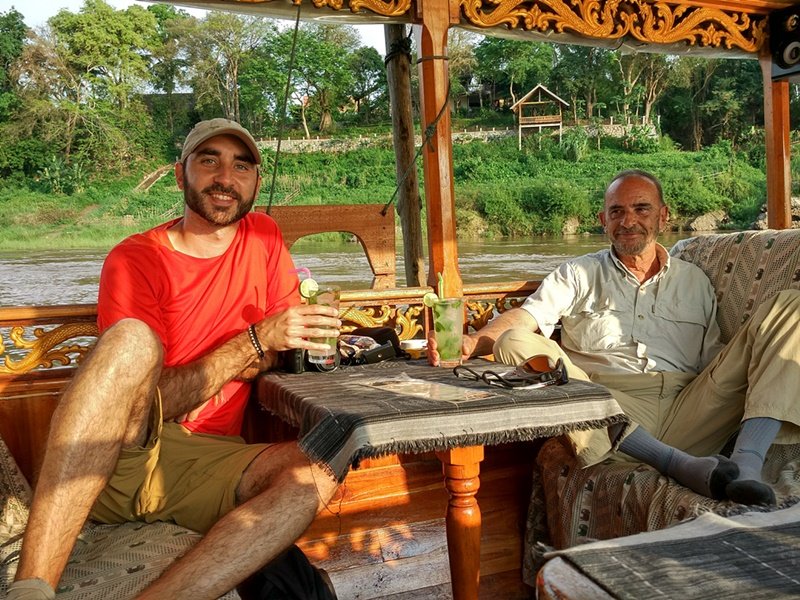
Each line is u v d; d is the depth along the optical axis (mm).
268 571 1941
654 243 2953
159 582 1696
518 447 2986
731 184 54656
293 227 4055
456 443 1833
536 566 2779
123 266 2268
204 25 76062
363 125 83875
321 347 2361
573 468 2580
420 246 5395
